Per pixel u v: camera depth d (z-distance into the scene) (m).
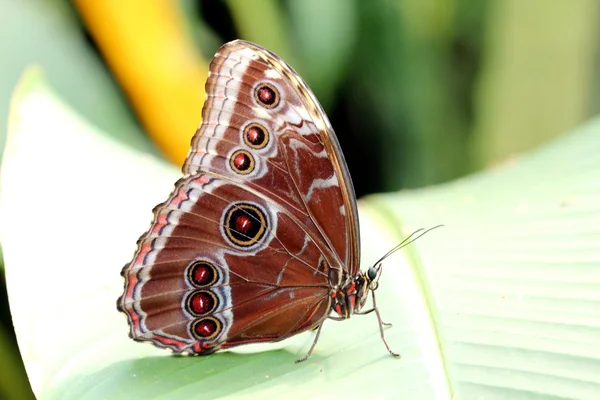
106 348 0.57
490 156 0.82
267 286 0.58
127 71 0.72
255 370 0.57
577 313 0.57
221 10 0.79
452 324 0.58
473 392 0.55
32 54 0.73
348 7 0.78
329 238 0.58
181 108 0.72
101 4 0.71
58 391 0.56
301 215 0.58
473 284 0.59
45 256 0.60
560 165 0.67
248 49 0.57
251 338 0.58
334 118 0.84
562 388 0.55
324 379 0.57
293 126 0.57
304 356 0.58
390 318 0.58
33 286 0.59
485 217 0.64
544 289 0.59
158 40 0.72
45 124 0.66
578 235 0.61
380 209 0.67
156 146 0.74
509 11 0.79
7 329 0.65
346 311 0.58
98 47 0.72
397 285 0.60
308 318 0.58
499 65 0.81
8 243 0.60
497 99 0.82
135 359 0.57
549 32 0.80
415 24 0.79
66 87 0.73
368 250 0.63
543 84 0.81
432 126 0.82
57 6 0.75
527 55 0.81
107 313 0.58
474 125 0.82
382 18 0.78
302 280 0.58
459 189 0.68
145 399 0.56
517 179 0.67
